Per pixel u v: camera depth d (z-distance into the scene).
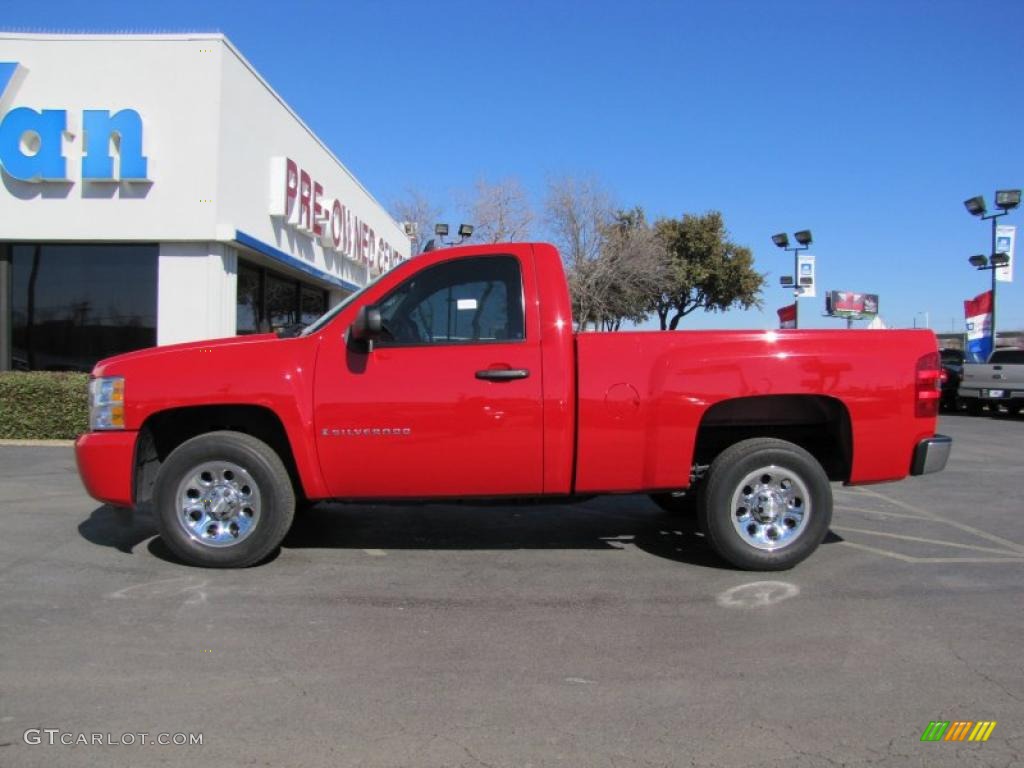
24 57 11.52
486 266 5.11
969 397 20.72
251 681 3.52
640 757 2.93
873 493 8.63
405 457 4.96
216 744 2.98
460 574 5.17
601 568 5.34
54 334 12.20
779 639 4.08
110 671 3.60
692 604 4.61
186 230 11.67
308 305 17.98
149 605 4.46
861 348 5.09
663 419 4.98
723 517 5.13
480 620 4.32
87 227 11.66
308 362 4.99
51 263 12.16
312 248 16.22
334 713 3.24
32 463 9.32
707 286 38.84
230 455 5.01
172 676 3.56
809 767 2.88
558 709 3.29
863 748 3.01
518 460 4.98
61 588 4.74
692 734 3.10
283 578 5.01
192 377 4.97
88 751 2.92
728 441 5.62
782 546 5.17
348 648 3.91
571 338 5.04
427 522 6.69
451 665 3.73
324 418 4.94
